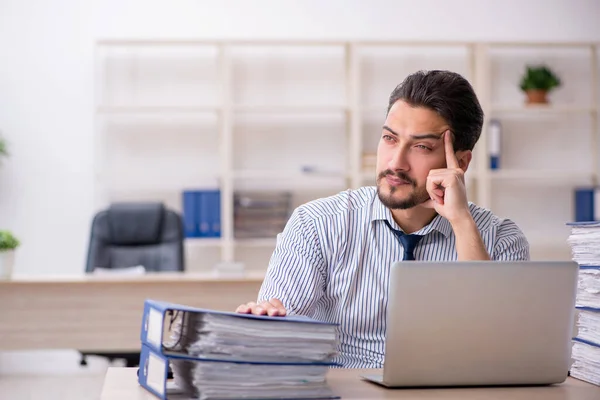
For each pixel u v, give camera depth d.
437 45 5.61
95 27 5.50
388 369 1.29
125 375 1.41
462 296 1.28
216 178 5.64
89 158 5.50
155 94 5.59
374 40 5.50
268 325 1.19
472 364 1.31
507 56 5.82
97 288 3.75
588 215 5.61
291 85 5.69
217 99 5.62
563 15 5.82
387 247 1.78
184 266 4.41
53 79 5.46
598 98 5.83
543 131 5.86
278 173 5.43
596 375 1.38
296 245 1.78
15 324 3.71
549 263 1.30
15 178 5.43
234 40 5.37
